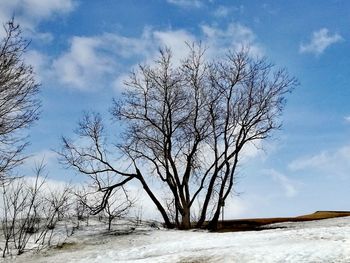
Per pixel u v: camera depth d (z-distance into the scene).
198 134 30.55
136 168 30.23
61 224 29.44
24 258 20.55
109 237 24.77
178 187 30.53
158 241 22.78
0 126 23.28
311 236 18.06
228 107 31.39
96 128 29.83
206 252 16.45
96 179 28.92
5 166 22.77
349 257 13.32
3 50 23.80
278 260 13.85
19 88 24.03
